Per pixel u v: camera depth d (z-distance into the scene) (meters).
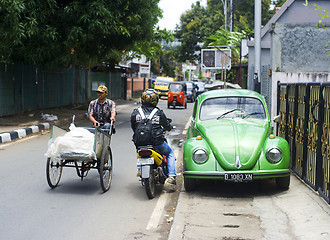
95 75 32.28
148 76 78.38
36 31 16.02
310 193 6.74
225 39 41.41
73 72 27.14
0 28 15.32
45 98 22.61
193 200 6.71
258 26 13.47
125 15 19.39
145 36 20.91
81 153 6.91
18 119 17.83
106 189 7.52
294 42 11.23
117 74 39.25
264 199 6.72
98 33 18.62
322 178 6.54
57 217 6.00
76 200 6.89
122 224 5.77
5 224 5.66
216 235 5.11
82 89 29.28
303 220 5.51
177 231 5.25
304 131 7.49
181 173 8.90
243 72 36.59
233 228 5.37
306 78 10.97
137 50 29.91
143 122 6.93
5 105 18.30
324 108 6.42
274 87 11.05
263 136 7.11
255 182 7.89
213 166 6.79
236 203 6.52
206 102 8.31
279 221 5.59
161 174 7.12
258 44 13.50
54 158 7.29
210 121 7.87
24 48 17.02
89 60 24.03
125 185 7.98
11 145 12.42
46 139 13.75
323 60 11.19
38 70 21.62
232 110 8.08
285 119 9.26
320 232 4.97
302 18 20.45
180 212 6.03
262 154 6.85
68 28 17.20
